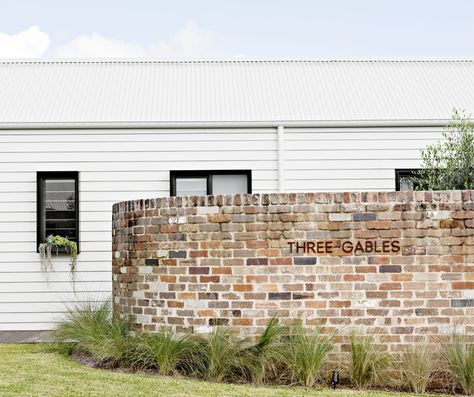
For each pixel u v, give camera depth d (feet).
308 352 23.35
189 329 25.80
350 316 24.70
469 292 24.50
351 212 24.99
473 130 34.17
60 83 47.37
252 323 25.14
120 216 29.01
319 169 41.63
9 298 40.45
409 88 46.70
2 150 41.37
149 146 41.63
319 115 42.60
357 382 23.22
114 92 46.01
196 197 26.11
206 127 41.55
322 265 24.95
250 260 25.36
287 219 25.27
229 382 23.65
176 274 26.21
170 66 50.11
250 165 41.63
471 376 22.45
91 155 41.50
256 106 43.88
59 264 40.73
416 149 41.83
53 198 41.75
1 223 40.96
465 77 48.55
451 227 24.68
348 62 50.83
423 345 23.91
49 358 28.63
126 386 22.48
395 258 24.70
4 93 45.62
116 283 29.40
